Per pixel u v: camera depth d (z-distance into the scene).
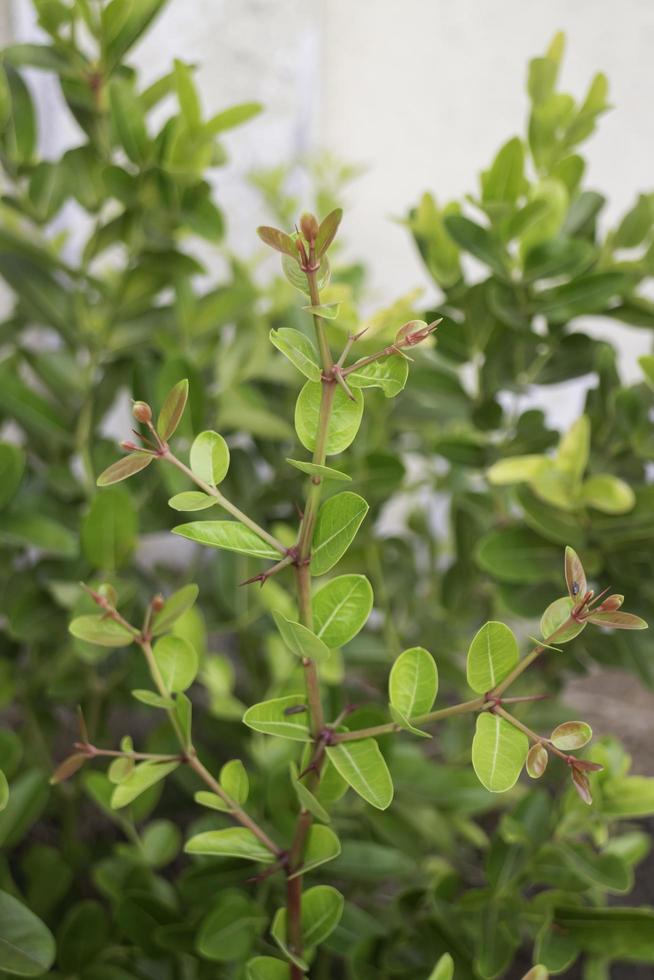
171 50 1.58
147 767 0.57
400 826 0.82
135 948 0.74
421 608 1.10
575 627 0.49
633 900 1.07
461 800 0.79
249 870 0.69
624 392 0.78
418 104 1.74
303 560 0.51
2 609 0.91
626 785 0.67
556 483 0.76
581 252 0.78
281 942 0.55
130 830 0.77
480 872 1.09
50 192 0.87
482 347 0.83
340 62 1.73
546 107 0.80
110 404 0.91
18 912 0.58
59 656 0.90
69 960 0.72
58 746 1.13
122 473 0.48
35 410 0.88
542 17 1.66
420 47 1.70
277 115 1.64
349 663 0.94
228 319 0.90
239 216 1.66
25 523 0.79
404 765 0.80
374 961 0.71
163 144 0.81
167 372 0.78
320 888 0.58
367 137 1.77
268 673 0.98
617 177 1.73
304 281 0.48
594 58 1.67
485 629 0.50
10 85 0.84
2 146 0.84
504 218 0.78
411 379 0.87
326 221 0.46
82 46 1.28
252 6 1.58
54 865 0.81
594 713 1.39
